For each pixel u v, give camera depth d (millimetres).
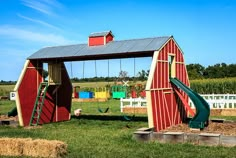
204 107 14648
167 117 16062
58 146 10047
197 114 14711
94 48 18219
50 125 18656
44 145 9977
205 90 38938
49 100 19938
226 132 13609
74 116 23375
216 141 11797
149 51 15430
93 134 14953
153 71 14914
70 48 19406
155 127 14727
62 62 20828
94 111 27422
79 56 17547
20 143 10219
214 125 15523
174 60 17219
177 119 17359
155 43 16141
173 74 17125
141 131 13422
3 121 19000
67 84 21453
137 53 16000
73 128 17250
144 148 11516
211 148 11312
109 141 13047
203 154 10367
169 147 11578
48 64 19422
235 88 37562
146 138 12898
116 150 11234
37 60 19312
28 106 18812
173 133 12570
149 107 14484
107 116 22922
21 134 15219
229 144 11633
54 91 20219
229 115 22609
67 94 21422
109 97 44500
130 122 19172
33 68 19203
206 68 71688
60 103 20844
